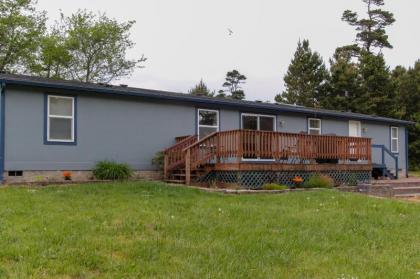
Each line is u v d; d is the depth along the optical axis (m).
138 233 6.10
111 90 13.23
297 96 40.41
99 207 7.84
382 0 43.69
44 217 6.75
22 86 11.95
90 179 12.95
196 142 13.38
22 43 28.66
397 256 5.79
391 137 22.28
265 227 6.90
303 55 40.81
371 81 35.19
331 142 14.66
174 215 7.38
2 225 6.10
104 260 4.90
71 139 12.77
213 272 4.70
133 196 9.25
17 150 11.82
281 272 4.91
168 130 14.79
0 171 11.48
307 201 9.71
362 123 20.89
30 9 29.44
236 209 8.16
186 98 14.86
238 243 5.86
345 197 10.41
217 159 13.25
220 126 16.02
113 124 13.61
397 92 35.25
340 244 6.28
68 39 32.00
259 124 17.11
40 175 12.16
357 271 5.07
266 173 13.19
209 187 12.64
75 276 4.43
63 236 5.65
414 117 33.16
